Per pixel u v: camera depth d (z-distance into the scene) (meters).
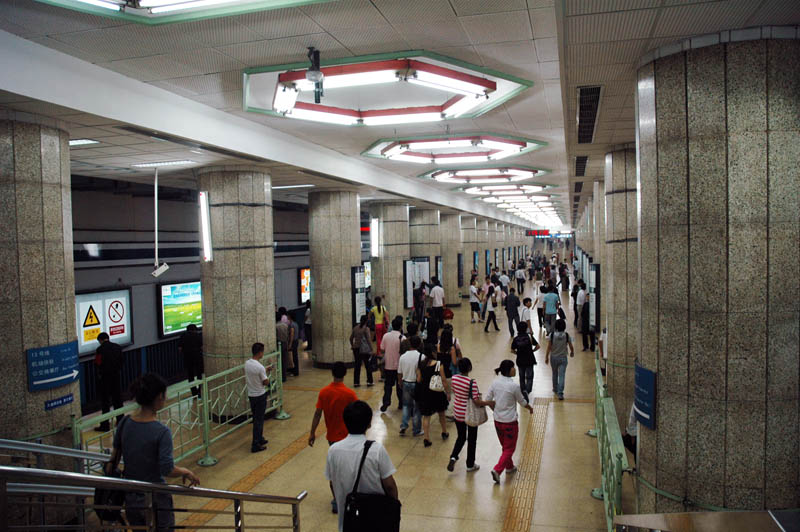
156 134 6.71
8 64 4.71
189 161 8.91
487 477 6.66
